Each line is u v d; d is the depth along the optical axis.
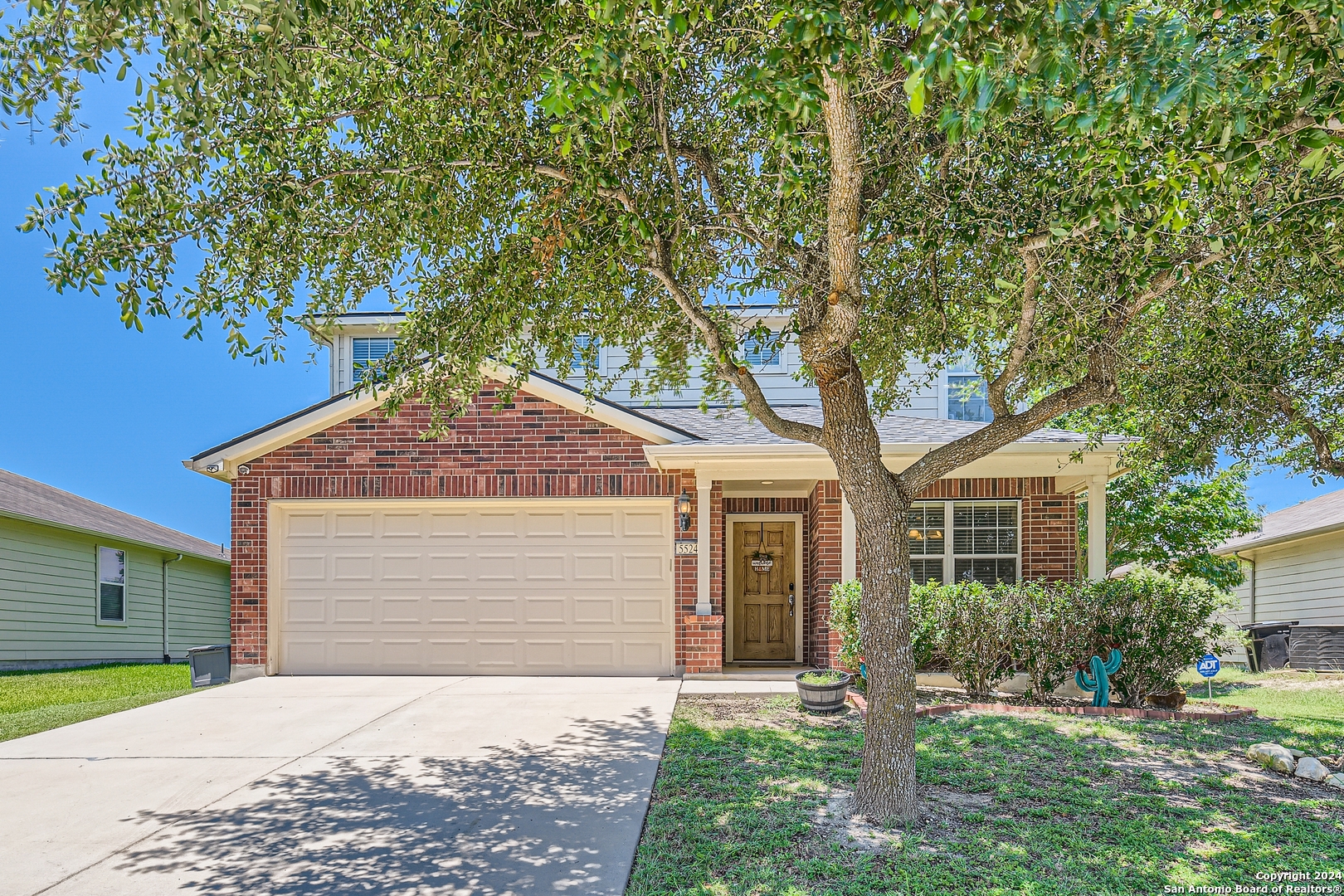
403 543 11.26
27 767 6.61
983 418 15.60
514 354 7.86
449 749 7.00
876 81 5.21
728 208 6.52
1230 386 7.68
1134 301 5.52
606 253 6.12
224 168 5.61
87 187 4.75
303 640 11.16
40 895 4.27
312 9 4.06
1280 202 5.02
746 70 3.90
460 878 4.41
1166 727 7.58
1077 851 4.66
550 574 11.16
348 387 16.28
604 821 5.23
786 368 15.34
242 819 5.36
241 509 11.20
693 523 11.00
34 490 17.23
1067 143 4.47
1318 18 3.52
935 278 6.88
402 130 5.77
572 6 4.78
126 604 17.91
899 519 5.41
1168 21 3.44
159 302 5.14
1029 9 3.13
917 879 4.28
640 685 10.09
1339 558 16.12
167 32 3.87
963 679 9.09
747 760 6.52
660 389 8.02
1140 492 14.28
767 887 4.22
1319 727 7.71
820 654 10.98
